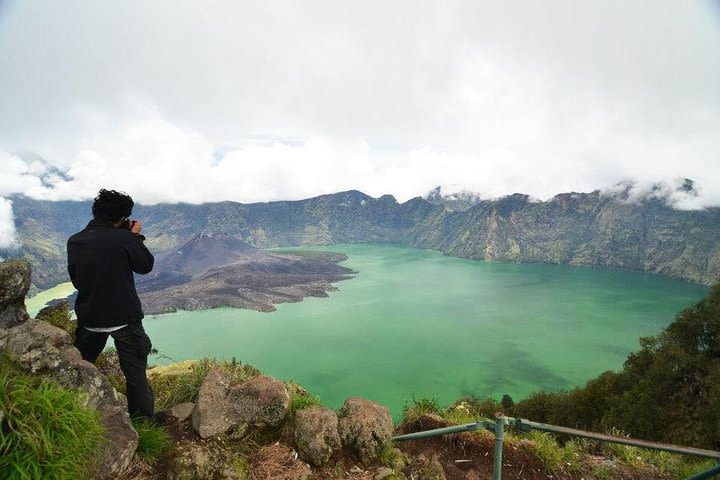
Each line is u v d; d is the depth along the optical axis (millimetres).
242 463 5074
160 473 4617
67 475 3344
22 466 3125
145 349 5480
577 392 49875
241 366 8711
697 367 37844
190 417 5828
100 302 5027
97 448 3926
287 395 6148
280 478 5031
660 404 37438
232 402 5770
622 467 7555
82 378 4586
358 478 5406
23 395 3418
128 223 5762
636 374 44344
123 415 4699
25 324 4922
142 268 5453
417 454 6746
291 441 5652
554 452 7000
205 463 4746
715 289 43344
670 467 7770
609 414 39594
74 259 4969
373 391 157500
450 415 8297
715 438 29531
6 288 5543
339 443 5742
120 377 7645
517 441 7191
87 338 5301
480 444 6961
